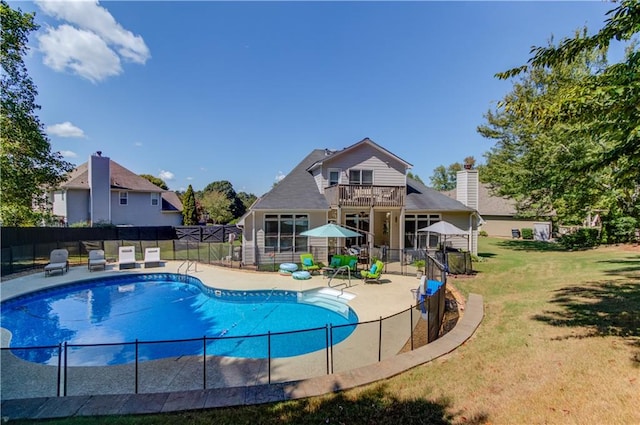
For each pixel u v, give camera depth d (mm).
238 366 5555
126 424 3551
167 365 5590
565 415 3369
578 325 6176
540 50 5027
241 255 17062
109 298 12414
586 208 20609
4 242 16781
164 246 19859
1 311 10547
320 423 3535
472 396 3914
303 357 5773
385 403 3877
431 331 6543
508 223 35688
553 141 18484
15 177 17203
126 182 31391
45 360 5402
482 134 26625
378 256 17297
